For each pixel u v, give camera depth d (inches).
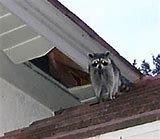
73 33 249.3
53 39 240.7
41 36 237.5
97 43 272.1
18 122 243.9
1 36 242.1
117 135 147.9
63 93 287.0
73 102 294.2
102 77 280.8
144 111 147.3
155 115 143.3
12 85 247.9
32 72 264.5
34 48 244.1
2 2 217.0
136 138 144.3
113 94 280.7
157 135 141.2
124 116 151.0
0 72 242.2
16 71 252.1
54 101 276.4
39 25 233.0
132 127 145.9
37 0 226.1
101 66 278.7
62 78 285.3
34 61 265.6
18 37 240.1
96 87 282.7
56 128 172.7
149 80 237.5
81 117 175.8
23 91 254.4
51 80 278.5
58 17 237.1
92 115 171.6
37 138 171.3
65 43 248.5
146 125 143.6
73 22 245.0
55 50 264.7
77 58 261.6
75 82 292.2
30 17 228.7
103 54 282.0
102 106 181.5
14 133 191.8
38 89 265.7
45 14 232.4
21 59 249.8
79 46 259.3
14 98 246.7
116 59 288.5
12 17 227.5
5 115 237.5
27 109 253.1
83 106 208.8
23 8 225.0
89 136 153.6
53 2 232.2
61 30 242.8
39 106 263.6
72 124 168.1
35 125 196.2
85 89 291.7
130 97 179.9
